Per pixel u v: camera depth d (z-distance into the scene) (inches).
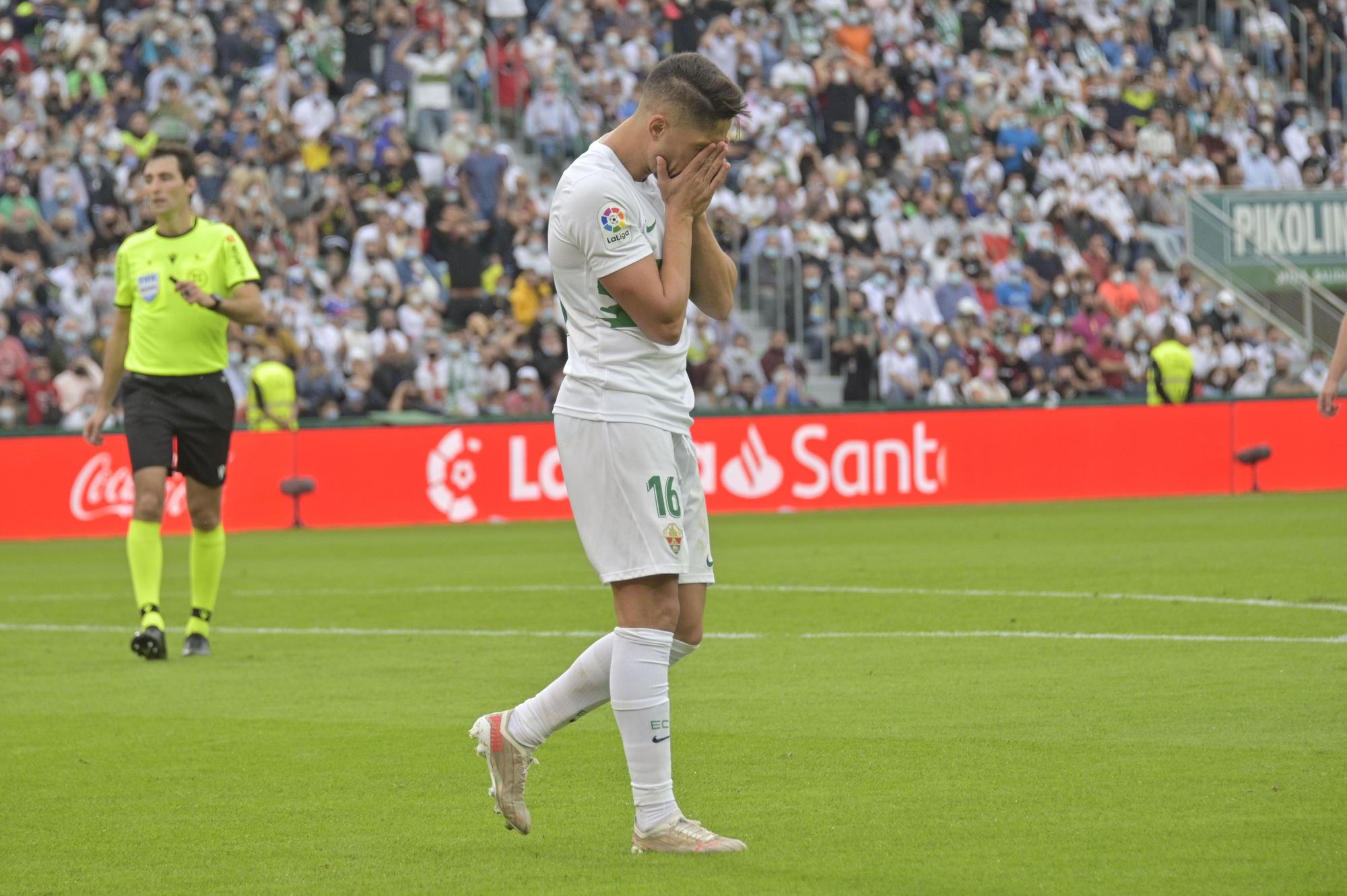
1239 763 387.5
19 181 1584.6
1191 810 341.1
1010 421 1515.7
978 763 396.2
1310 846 309.1
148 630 619.5
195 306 642.8
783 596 789.9
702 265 336.8
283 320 1549.0
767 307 1750.7
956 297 1782.7
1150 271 1863.9
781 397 1631.4
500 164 1713.8
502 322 1622.8
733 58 1923.0
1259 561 918.4
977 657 581.0
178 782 396.8
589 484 320.5
